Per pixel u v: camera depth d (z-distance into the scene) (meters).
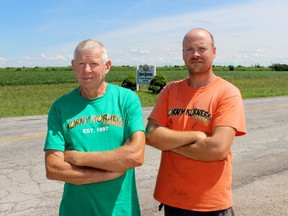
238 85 36.38
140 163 2.70
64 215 2.81
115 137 2.76
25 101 20.47
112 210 2.75
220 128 2.89
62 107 2.84
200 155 2.88
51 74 76.12
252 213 4.71
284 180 5.97
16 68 115.19
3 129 11.02
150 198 5.23
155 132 3.08
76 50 2.74
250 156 7.52
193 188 2.94
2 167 6.79
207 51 2.95
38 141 9.16
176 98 3.11
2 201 5.14
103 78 2.78
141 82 26.33
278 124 11.59
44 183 5.88
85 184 2.75
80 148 2.74
